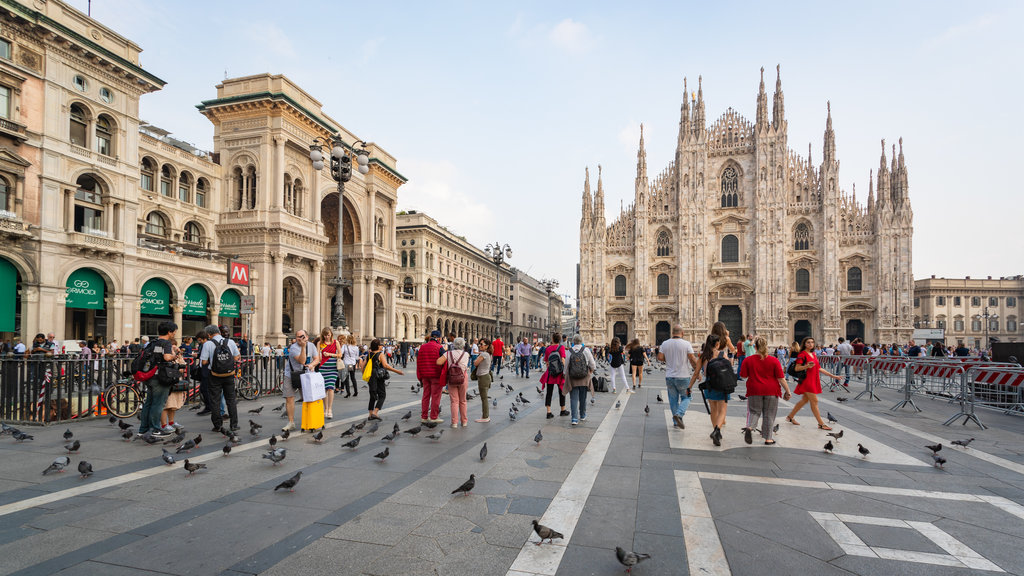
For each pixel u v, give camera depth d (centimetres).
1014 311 9525
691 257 7006
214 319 4150
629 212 7469
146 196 4003
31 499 708
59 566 509
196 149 4928
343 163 2498
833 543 572
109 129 3356
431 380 1295
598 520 635
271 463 901
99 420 1354
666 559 529
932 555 544
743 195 7000
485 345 2080
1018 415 1566
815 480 809
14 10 2742
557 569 507
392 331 6244
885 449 1036
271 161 4562
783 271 6600
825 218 6494
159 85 3603
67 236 3014
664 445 1056
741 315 6925
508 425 1284
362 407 1622
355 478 808
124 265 3366
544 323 15550
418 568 507
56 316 2950
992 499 724
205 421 1344
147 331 4016
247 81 4634
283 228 4478
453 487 762
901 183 6303
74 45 3050
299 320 4850
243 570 502
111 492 740
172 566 510
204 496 723
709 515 653
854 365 2794
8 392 1312
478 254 10025
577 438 1124
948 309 9612
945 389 2273
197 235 4531
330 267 5894
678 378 1256
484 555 538
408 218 7788
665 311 7112
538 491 746
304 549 550
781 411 1609
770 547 560
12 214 2725
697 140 7081
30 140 2853
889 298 6256
